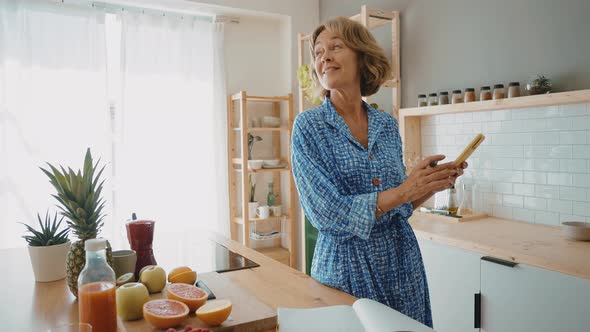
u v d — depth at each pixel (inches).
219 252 69.1
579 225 87.6
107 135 142.8
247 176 156.2
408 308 53.2
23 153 131.6
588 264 68.4
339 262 51.6
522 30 99.0
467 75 111.7
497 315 80.9
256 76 171.0
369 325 36.6
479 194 110.4
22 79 131.0
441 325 92.8
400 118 122.6
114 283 39.2
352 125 57.2
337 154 52.8
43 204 134.0
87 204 49.4
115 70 146.9
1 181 129.1
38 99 133.4
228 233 163.5
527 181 100.1
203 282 52.4
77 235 49.9
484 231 93.5
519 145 101.1
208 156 160.2
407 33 128.3
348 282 51.1
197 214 158.7
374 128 56.6
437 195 118.1
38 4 133.0
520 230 93.7
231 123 164.6
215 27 159.6
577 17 89.0
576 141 90.2
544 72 95.1
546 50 94.5
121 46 144.4
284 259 167.2
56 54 135.4
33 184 133.0
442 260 91.5
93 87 140.5
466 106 103.3
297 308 43.9
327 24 56.4
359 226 47.4
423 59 123.5
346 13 154.0
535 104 90.0
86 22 138.9
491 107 97.7
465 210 109.7
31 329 41.4
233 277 55.9
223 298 46.8
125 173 146.8
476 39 109.0
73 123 138.3
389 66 59.3
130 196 148.1
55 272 57.6
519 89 95.3
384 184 54.4
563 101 84.2
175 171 154.8
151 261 57.3
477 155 110.7
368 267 51.7
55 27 135.2
